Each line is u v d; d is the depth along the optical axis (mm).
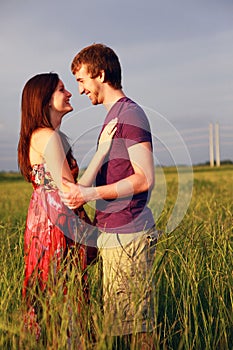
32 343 3559
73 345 3578
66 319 3559
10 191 14383
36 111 3898
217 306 4418
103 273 3926
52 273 3760
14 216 8438
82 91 3953
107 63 3840
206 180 17984
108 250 3828
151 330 3811
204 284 4562
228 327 4203
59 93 3945
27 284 3932
